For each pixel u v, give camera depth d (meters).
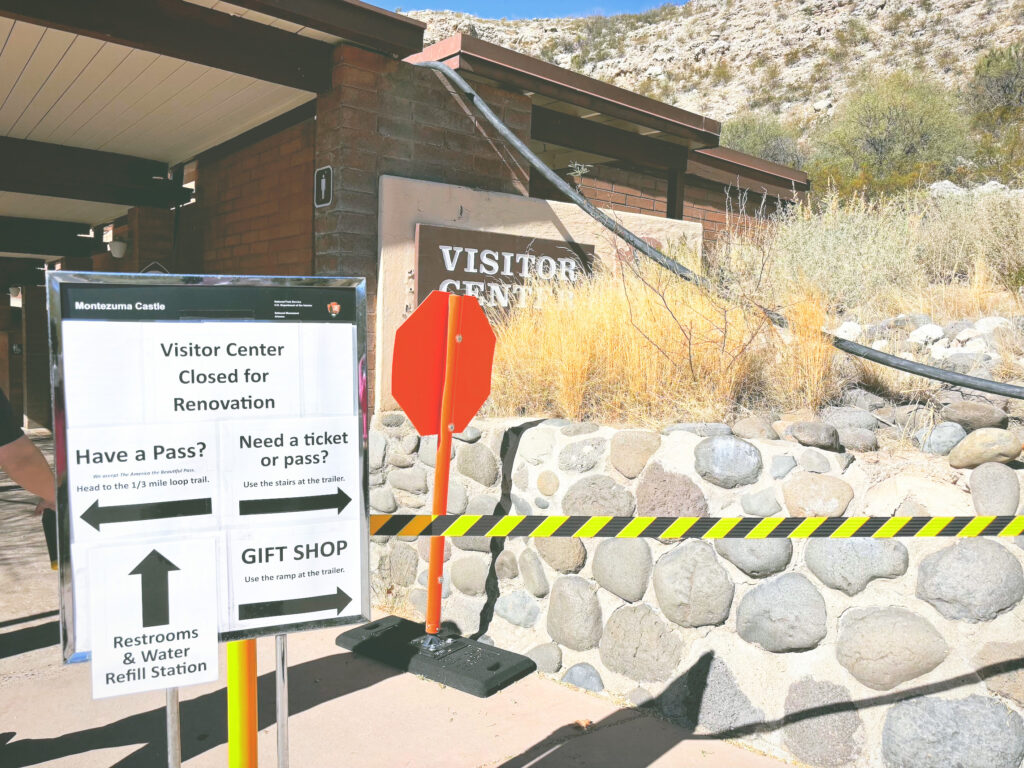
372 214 5.54
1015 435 2.81
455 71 5.98
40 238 10.58
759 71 48.47
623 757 2.79
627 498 3.34
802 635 2.78
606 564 3.34
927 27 45.44
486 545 3.90
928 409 3.38
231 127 6.80
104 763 2.71
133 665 1.68
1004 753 2.39
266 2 4.72
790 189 11.27
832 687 2.72
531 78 6.42
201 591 1.73
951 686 2.50
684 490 3.17
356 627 3.93
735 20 54.28
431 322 3.29
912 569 2.63
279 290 1.78
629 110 7.50
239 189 7.08
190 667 1.73
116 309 1.65
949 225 6.26
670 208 9.44
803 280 5.03
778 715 2.82
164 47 4.76
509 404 4.33
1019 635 2.43
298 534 1.82
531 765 2.73
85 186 7.74
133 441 1.66
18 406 13.89
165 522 1.70
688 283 4.67
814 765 2.71
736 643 2.97
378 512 4.71
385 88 5.59
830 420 3.42
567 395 3.98
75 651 1.63
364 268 5.50
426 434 3.33
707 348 3.85
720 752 2.83
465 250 5.89
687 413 3.67
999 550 2.51
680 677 3.09
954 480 2.80
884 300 5.33
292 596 1.82
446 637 3.71
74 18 4.45
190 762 2.71
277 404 1.79
